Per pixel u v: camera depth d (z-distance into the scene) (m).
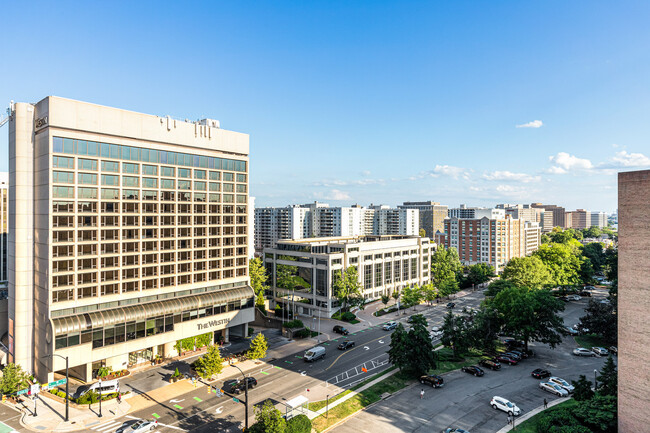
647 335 36.69
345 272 104.38
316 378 61.16
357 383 59.09
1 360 66.19
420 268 135.62
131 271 66.06
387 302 112.25
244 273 82.50
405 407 51.53
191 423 47.81
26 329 61.06
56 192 58.03
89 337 59.69
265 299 108.00
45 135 58.38
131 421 47.12
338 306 104.62
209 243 76.31
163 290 69.69
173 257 71.25
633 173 37.91
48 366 57.31
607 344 77.44
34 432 46.19
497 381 59.84
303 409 50.19
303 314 106.38
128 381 60.19
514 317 71.25
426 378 58.47
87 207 61.00
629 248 38.22
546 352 73.44
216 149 77.12
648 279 36.66
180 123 71.75
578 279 119.69
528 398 54.16
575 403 48.09
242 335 82.88
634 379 37.72
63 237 58.66
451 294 125.56
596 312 79.00
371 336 84.38
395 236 144.62
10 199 62.66
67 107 58.91
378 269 119.62
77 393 55.91
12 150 61.66
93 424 47.91
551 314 69.88
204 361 57.88
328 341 80.88
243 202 82.19
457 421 47.91
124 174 64.88
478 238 175.50
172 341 70.00
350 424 47.34
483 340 72.62
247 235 83.06
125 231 65.19
